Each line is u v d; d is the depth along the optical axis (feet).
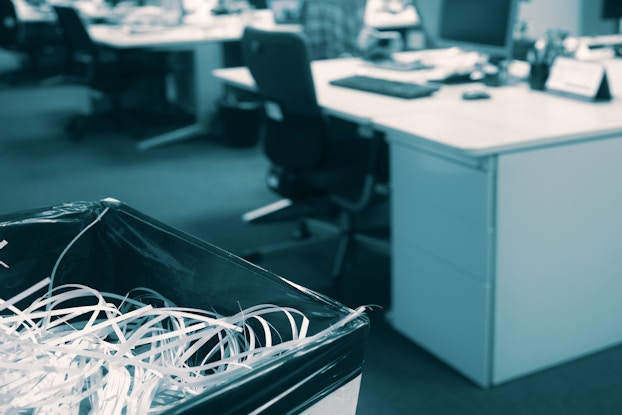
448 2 9.23
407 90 7.84
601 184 6.28
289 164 8.16
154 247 2.38
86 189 12.28
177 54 17.90
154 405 1.69
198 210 11.19
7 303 1.94
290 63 7.34
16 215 2.41
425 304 6.89
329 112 7.40
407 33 15.12
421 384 6.46
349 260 9.08
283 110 7.93
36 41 21.53
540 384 6.38
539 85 7.86
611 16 9.18
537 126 6.15
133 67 15.53
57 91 21.13
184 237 2.28
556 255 6.27
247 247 9.68
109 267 2.56
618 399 6.12
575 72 7.38
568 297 6.47
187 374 1.72
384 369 6.72
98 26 16.83
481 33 8.59
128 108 18.19
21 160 14.16
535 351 6.48
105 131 16.71
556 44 7.94
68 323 2.33
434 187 6.40
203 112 15.60
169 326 2.17
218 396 1.45
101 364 1.68
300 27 14.57
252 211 11.12
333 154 8.50
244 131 14.83
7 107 19.08
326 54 16.58
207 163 13.89
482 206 5.87
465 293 6.31
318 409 1.71
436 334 6.82
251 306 2.05
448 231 6.36
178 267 2.31
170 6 16.29
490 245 5.95
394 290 7.34
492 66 8.86
